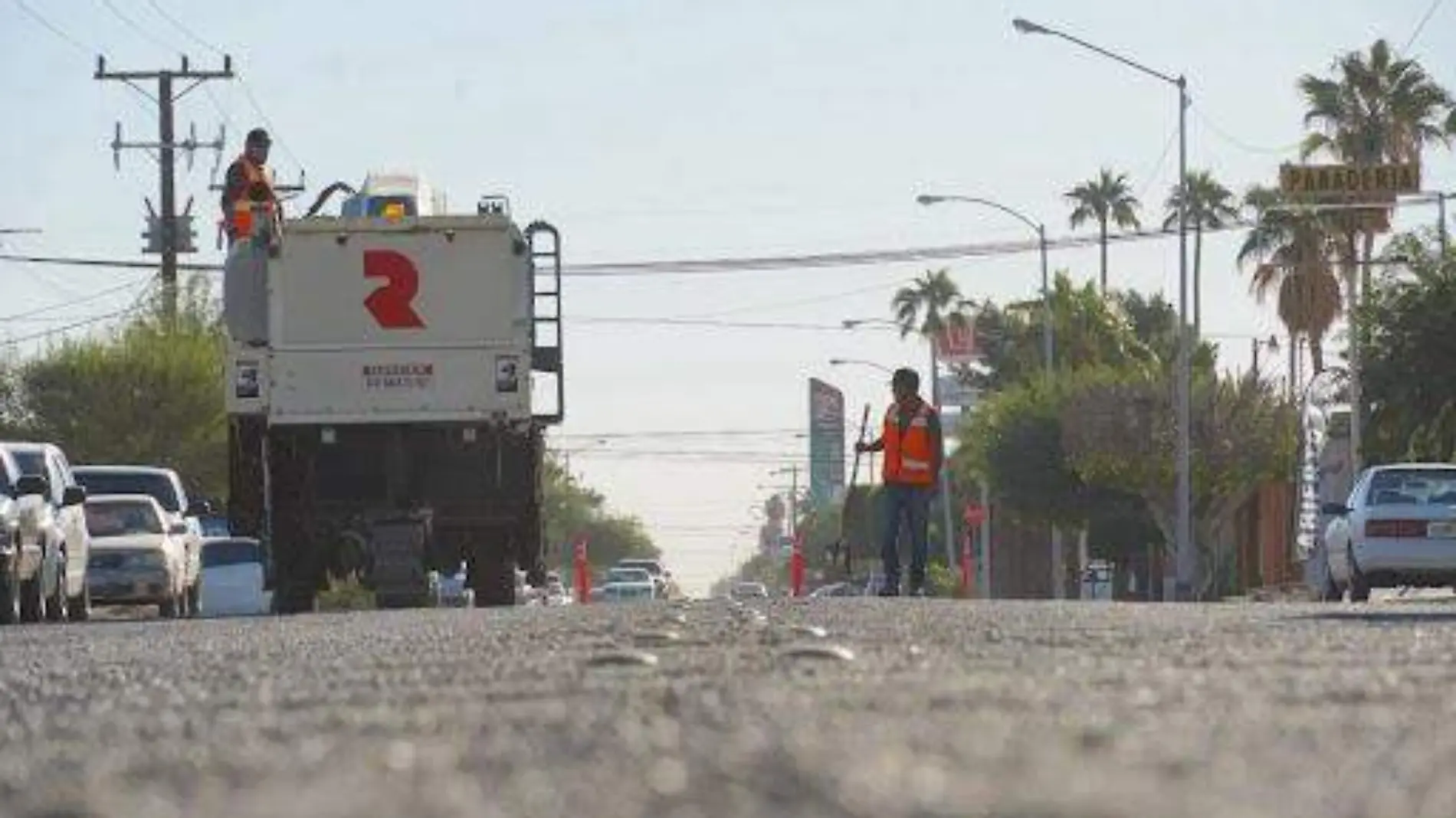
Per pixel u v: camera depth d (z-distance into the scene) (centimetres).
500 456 5688
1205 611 3625
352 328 5591
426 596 5684
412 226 5591
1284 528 16250
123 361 14325
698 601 4447
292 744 1181
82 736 1314
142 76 13812
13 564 5466
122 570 7681
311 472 5653
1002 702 1388
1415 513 7169
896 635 2427
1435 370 12194
